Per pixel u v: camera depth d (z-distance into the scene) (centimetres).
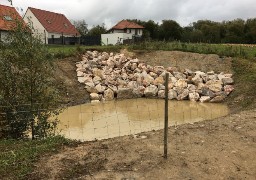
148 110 2214
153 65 3266
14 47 1216
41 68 1246
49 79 1309
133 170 838
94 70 2970
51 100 1265
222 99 2517
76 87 2666
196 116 2028
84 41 5072
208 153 953
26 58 1209
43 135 1178
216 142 1041
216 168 861
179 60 3259
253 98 2328
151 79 2906
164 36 7656
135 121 1870
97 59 3303
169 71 3070
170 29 7631
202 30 7512
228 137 1090
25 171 810
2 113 1143
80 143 1042
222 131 1155
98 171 828
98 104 2422
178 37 7575
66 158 898
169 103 2491
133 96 2688
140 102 2514
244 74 2775
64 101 2339
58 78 2664
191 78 2908
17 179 774
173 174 823
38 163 862
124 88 2688
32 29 1280
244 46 3684
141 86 2788
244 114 1434
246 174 835
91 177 797
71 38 5062
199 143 1030
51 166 845
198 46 3531
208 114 2098
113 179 791
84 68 2994
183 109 2262
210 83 2748
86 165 858
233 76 2822
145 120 1898
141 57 3419
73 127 1736
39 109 1195
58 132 1459
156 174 820
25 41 1224
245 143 1036
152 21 7931
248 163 898
